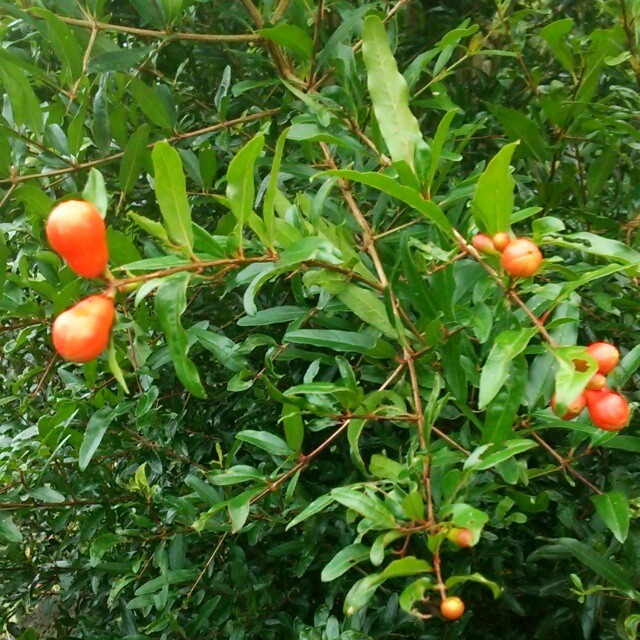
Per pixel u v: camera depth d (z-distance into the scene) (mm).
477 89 772
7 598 805
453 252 324
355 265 385
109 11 729
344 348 376
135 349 518
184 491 630
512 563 620
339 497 282
